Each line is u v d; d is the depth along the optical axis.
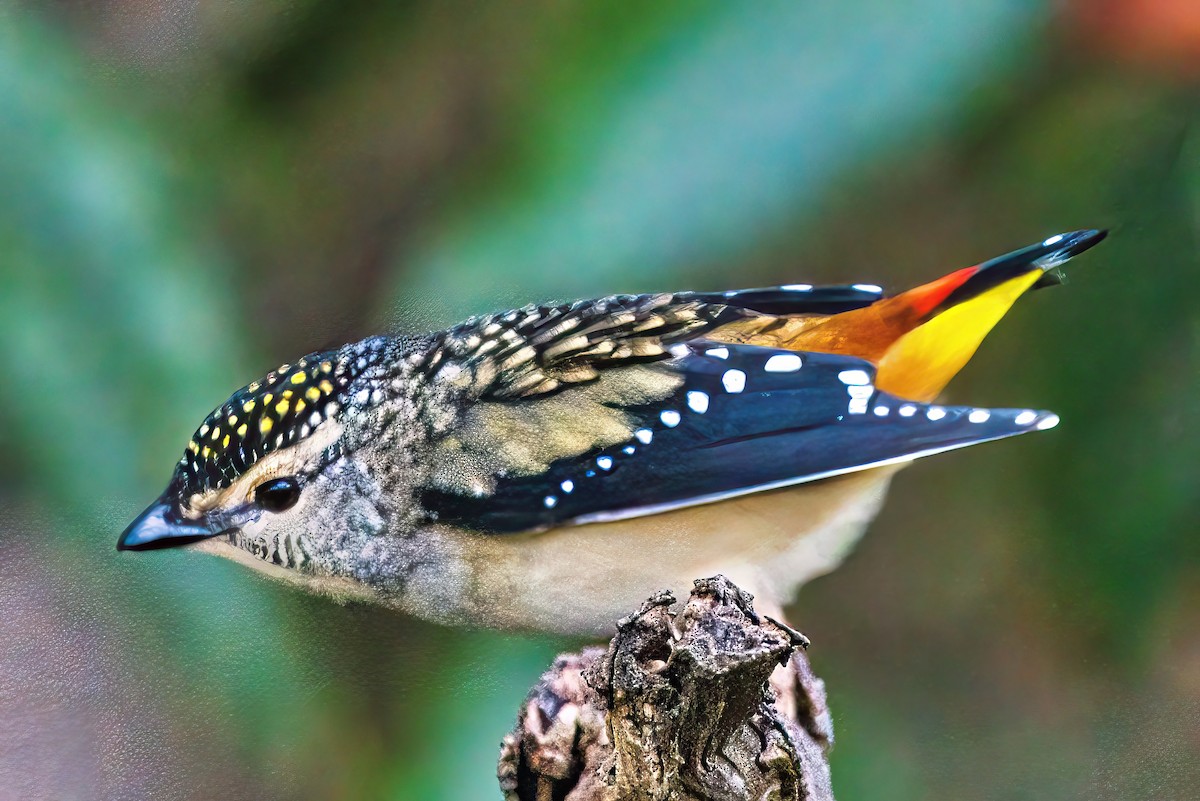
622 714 1.68
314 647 1.72
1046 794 1.74
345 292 1.73
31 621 1.72
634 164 1.72
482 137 1.72
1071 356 1.75
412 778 1.72
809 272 1.74
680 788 1.68
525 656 1.73
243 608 1.73
